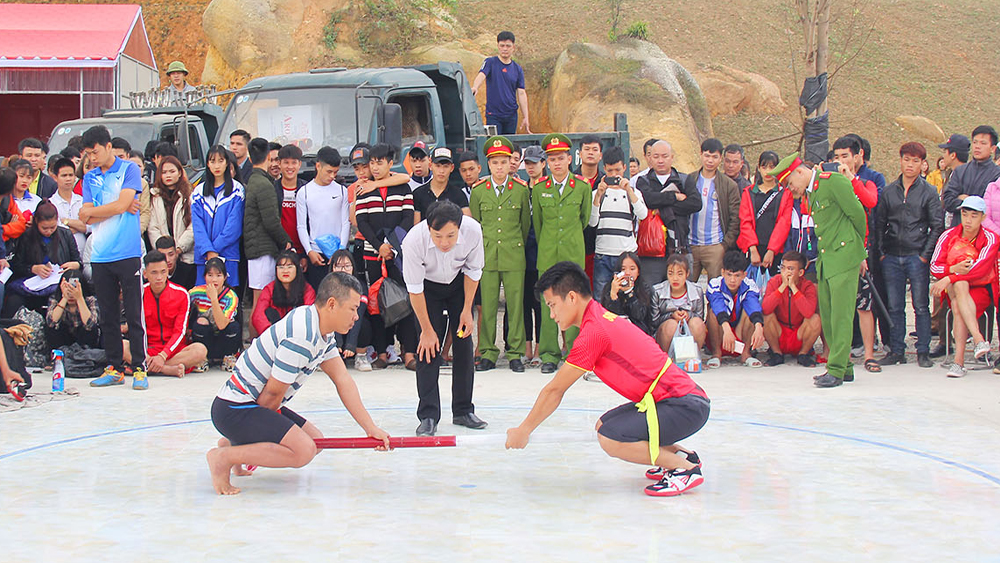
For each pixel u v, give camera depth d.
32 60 19.97
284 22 22.41
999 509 5.04
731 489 5.43
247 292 10.72
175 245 9.88
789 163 8.96
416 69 11.78
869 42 28.41
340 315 5.29
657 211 9.91
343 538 4.57
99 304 8.76
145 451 6.38
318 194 9.68
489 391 8.54
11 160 10.86
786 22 28.73
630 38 22.41
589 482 5.61
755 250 10.05
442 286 6.85
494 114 14.22
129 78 21.06
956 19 30.41
